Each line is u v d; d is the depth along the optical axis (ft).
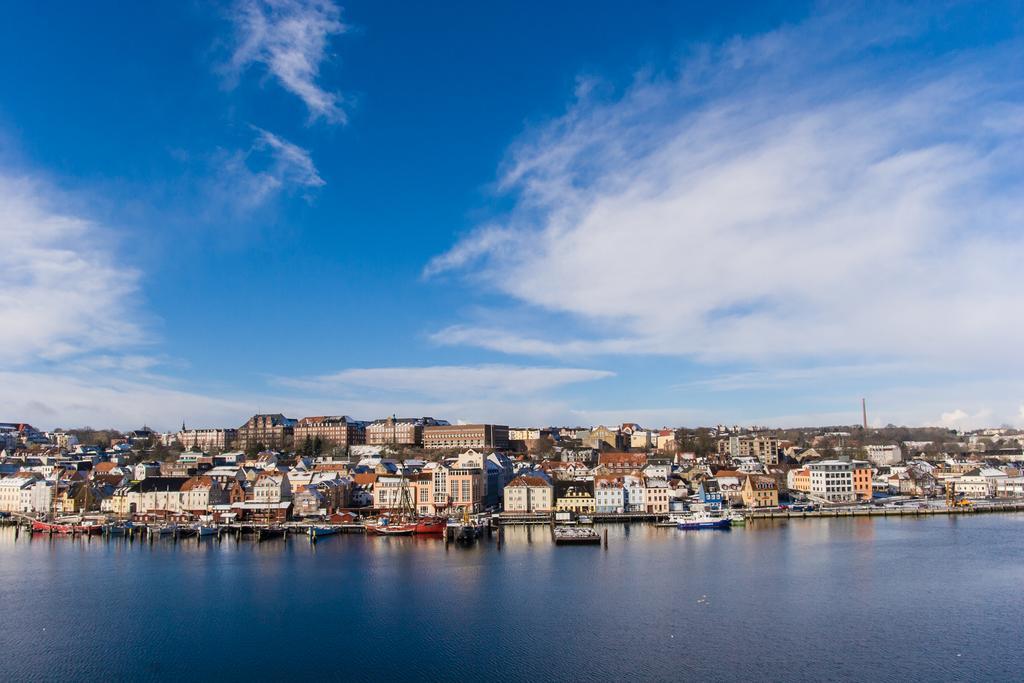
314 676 377.91
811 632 428.15
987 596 504.84
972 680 358.64
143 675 382.01
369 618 469.16
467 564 637.30
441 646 415.23
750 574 578.25
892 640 413.80
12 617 481.87
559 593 522.06
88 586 570.46
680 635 425.69
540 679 367.45
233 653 411.13
